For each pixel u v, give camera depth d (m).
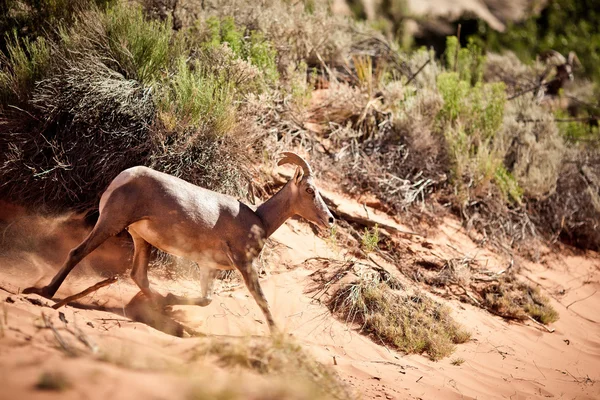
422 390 14.56
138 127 17.86
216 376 10.64
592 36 46.84
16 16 20.97
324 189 22.05
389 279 19.05
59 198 17.16
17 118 17.66
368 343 16.56
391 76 29.92
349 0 43.88
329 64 28.94
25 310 11.75
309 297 17.59
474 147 26.45
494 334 18.98
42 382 8.62
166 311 15.04
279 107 23.08
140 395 8.84
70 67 17.77
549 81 35.31
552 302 22.16
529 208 26.50
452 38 33.56
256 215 14.96
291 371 11.75
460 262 21.67
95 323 12.51
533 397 15.74
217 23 22.95
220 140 18.31
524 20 50.16
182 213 13.70
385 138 24.97
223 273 17.33
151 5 23.38
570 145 30.55
